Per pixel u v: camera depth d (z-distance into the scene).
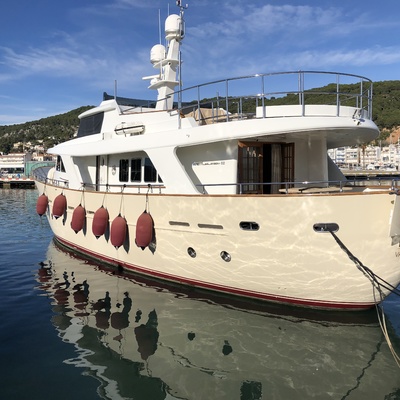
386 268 5.72
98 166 9.96
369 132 7.10
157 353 5.29
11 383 4.53
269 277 6.30
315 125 6.23
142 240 7.29
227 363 5.04
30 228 16.19
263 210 5.96
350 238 5.59
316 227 5.71
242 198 6.09
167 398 4.32
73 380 4.62
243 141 7.12
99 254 9.41
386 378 4.67
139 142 7.81
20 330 5.94
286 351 5.30
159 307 6.77
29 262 9.97
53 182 11.73
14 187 55.25
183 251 7.09
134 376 4.73
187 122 7.40
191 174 7.44
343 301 6.10
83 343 5.54
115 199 8.23
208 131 6.72
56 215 10.16
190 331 5.91
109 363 5.02
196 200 6.62
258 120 6.39
